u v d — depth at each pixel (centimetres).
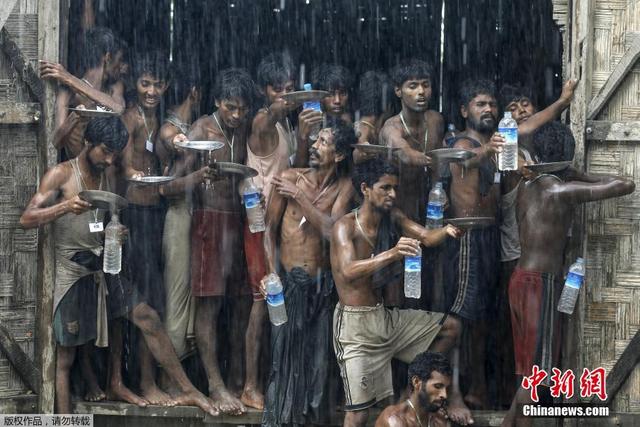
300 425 1501
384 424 1412
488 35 1898
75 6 1588
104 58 1552
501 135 1470
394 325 1492
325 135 1497
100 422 1550
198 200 1537
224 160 1539
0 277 1522
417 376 1415
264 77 1577
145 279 1541
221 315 1588
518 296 1484
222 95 1524
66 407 1527
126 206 1473
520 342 1488
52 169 1499
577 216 1507
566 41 1529
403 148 1524
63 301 1514
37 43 1522
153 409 1529
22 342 1526
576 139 1505
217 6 1889
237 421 1524
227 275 1541
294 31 1947
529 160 1499
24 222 1478
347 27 1958
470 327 1541
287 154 1565
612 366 1505
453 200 1541
